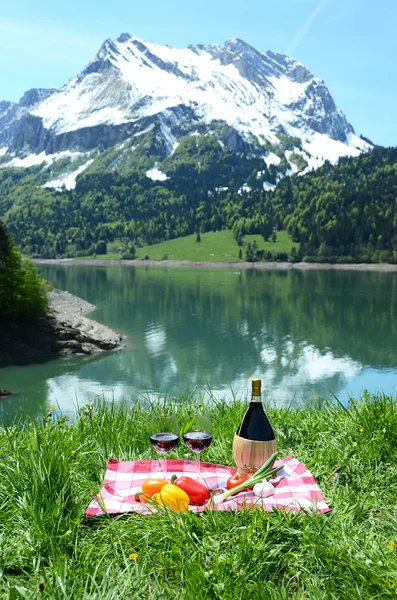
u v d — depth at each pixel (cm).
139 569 320
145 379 3088
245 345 4344
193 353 3962
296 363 3647
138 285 10869
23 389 2811
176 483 397
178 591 308
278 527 356
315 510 382
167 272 16662
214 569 314
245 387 2870
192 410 722
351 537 356
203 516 372
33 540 349
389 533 380
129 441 562
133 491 419
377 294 9081
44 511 375
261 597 295
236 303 7525
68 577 309
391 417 574
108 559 335
